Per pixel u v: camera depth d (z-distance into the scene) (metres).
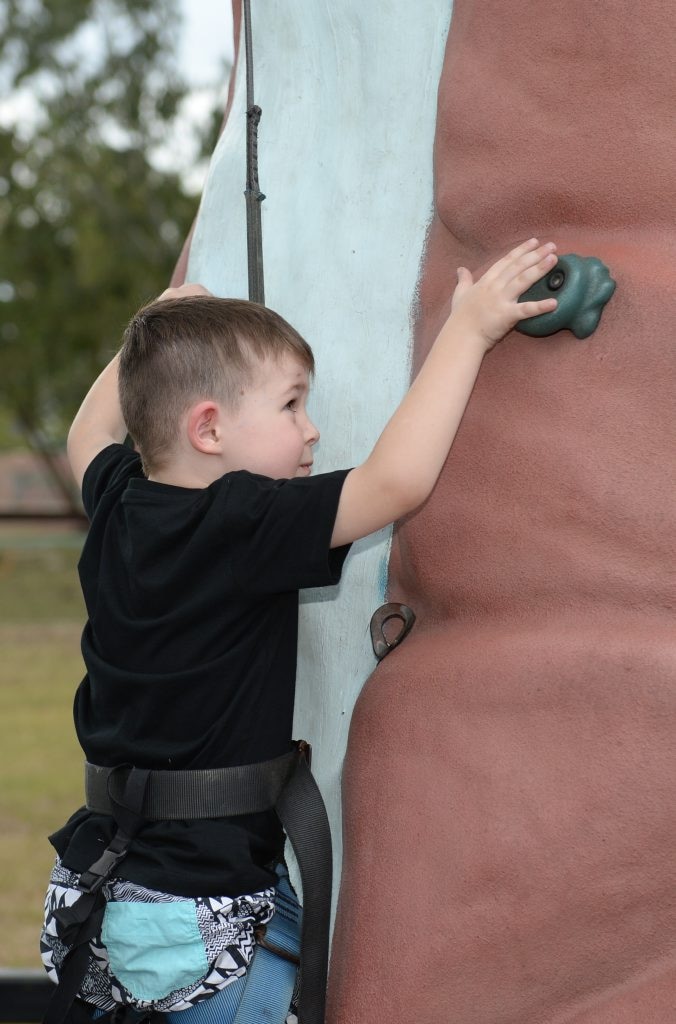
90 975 1.60
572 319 1.46
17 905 5.13
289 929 1.57
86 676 1.71
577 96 1.51
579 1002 1.40
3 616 15.63
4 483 28.89
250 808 1.54
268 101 2.05
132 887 1.51
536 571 1.47
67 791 7.01
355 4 1.84
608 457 1.43
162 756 1.54
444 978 1.45
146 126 22.39
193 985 1.49
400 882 1.49
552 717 1.42
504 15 1.60
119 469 1.80
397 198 1.78
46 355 24.19
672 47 1.44
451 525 1.56
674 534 1.38
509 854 1.41
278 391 1.61
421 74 1.76
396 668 1.61
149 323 1.64
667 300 1.41
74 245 22.56
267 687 1.58
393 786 1.54
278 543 1.50
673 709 1.33
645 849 1.34
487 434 1.54
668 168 1.45
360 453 1.76
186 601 1.54
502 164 1.58
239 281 2.05
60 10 21.69
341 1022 1.52
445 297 1.68
